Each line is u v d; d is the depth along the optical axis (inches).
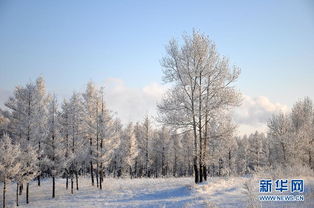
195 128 813.2
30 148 1068.5
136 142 2139.5
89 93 1434.5
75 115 1432.1
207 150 826.2
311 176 789.9
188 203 559.2
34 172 1078.4
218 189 686.5
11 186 1439.5
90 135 1421.0
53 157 1205.7
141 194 885.2
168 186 973.8
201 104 818.8
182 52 829.8
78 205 841.5
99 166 1299.2
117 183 1339.8
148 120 2089.1
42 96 1323.8
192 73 815.7
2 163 976.9
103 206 752.3
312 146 1423.5
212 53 819.4
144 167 2487.7
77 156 1357.0
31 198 1181.1
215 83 807.7
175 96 818.2
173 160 2511.1
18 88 1317.7
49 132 1218.6
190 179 1184.8
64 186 1413.6
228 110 808.9
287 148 1401.3
